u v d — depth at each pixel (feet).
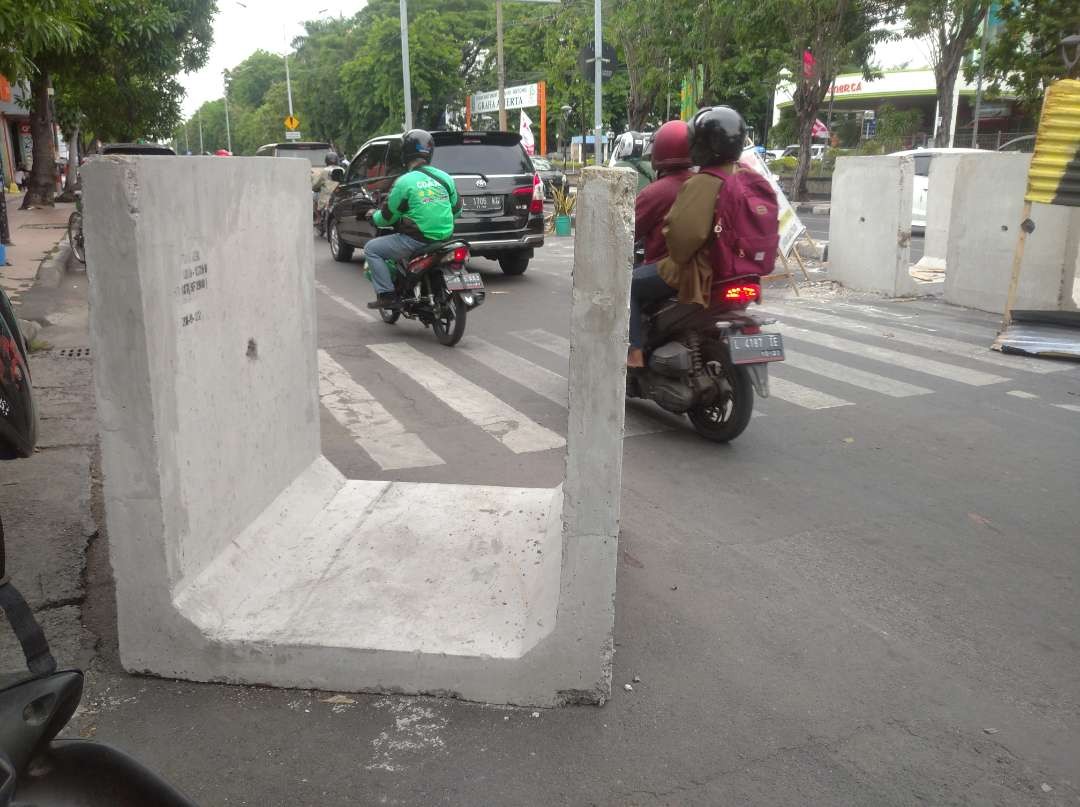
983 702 9.84
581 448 8.80
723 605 11.89
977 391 22.49
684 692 9.89
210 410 10.55
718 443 18.61
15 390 6.01
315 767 8.60
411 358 26.09
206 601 10.10
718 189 16.79
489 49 147.43
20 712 5.33
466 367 25.03
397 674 9.62
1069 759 8.92
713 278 17.25
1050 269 30.55
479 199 39.78
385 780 8.44
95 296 8.87
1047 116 26.96
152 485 9.38
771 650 10.81
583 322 8.52
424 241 27.86
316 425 14.57
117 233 8.68
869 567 13.06
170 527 9.62
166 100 95.71
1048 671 10.47
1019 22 74.13
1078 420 20.12
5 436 5.91
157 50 69.21
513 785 8.39
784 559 13.28
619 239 8.31
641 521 14.62
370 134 146.82
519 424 19.80
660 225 18.65
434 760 8.71
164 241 9.29
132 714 9.30
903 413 20.68
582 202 8.30
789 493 15.88
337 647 9.62
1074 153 26.76
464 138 40.24
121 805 5.60
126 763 5.64
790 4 76.95
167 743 8.89
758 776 8.59
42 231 60.13
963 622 11.54
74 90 82.07
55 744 5.65
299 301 13.62
